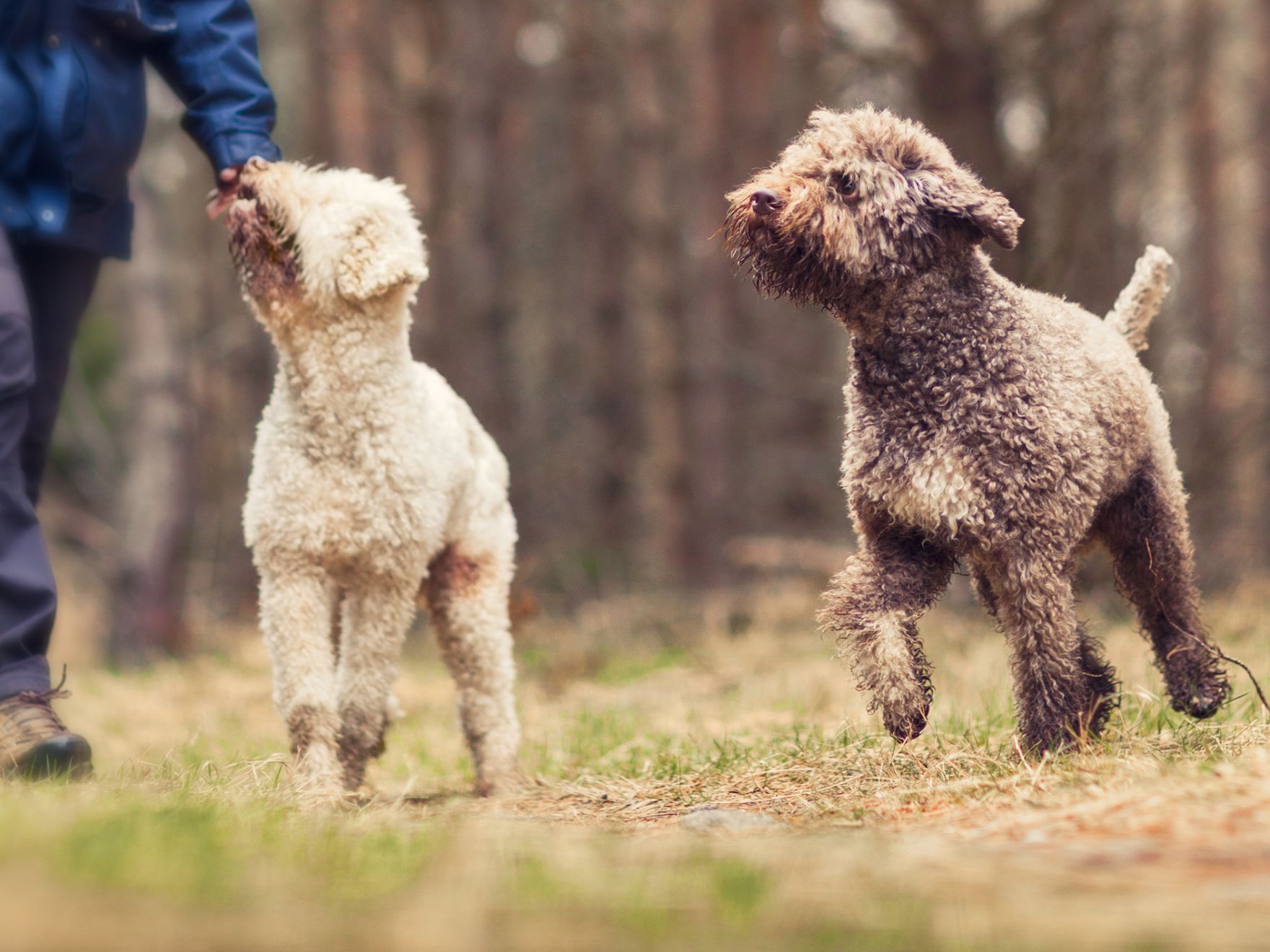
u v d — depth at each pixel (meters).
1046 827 3.41
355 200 4.94
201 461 19.80
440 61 18.22
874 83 14.35
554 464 23.67
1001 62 12.27
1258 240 21.16
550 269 26.30
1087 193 12.68
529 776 5.63
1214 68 21.86
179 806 3.45
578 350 24.77
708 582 18.06
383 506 4.96
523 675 10.80
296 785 4.45
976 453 4.52
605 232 23.08
